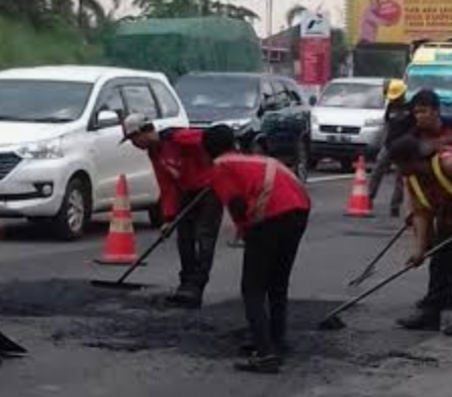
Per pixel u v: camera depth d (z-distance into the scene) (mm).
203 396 8055
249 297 8688
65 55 44875
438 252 10195
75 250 14867
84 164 15953
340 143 30859
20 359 8914
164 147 11086
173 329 10023
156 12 59062
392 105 19453
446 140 10328
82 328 9992
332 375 8672
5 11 45500
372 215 19906
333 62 61781
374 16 55750
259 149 23203
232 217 8625
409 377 8688
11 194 15359
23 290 11641
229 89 23734
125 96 17156
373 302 11578
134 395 8023
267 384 8375
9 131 15633
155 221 17828
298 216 8633
